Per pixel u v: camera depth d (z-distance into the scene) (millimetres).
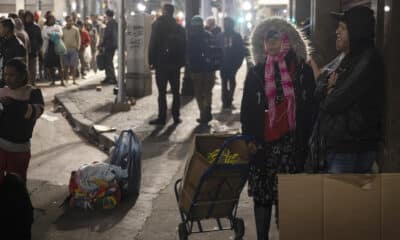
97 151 9484
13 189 3646
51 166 8430
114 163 6789
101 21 23047
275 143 4512
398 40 5012
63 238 5500
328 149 4320
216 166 4352
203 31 10836
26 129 5316
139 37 14773
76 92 15477
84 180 6328
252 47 4625
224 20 12797
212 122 11156
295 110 4477
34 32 15719
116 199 6363
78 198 6316
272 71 4492
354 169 4281
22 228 3646
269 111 4480
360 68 4109
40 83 17719
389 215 3094
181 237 4676
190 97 14758
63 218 6059
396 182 3084
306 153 4531
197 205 4508
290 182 3090
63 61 17500
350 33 4168
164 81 10852
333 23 9727
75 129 11273
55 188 7211
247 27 44062
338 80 4223
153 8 39281
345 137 4215
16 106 5223
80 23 19562
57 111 13156
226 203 4613
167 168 7984
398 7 5000
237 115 12031
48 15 17000
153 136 10016
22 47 9789
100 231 5688
